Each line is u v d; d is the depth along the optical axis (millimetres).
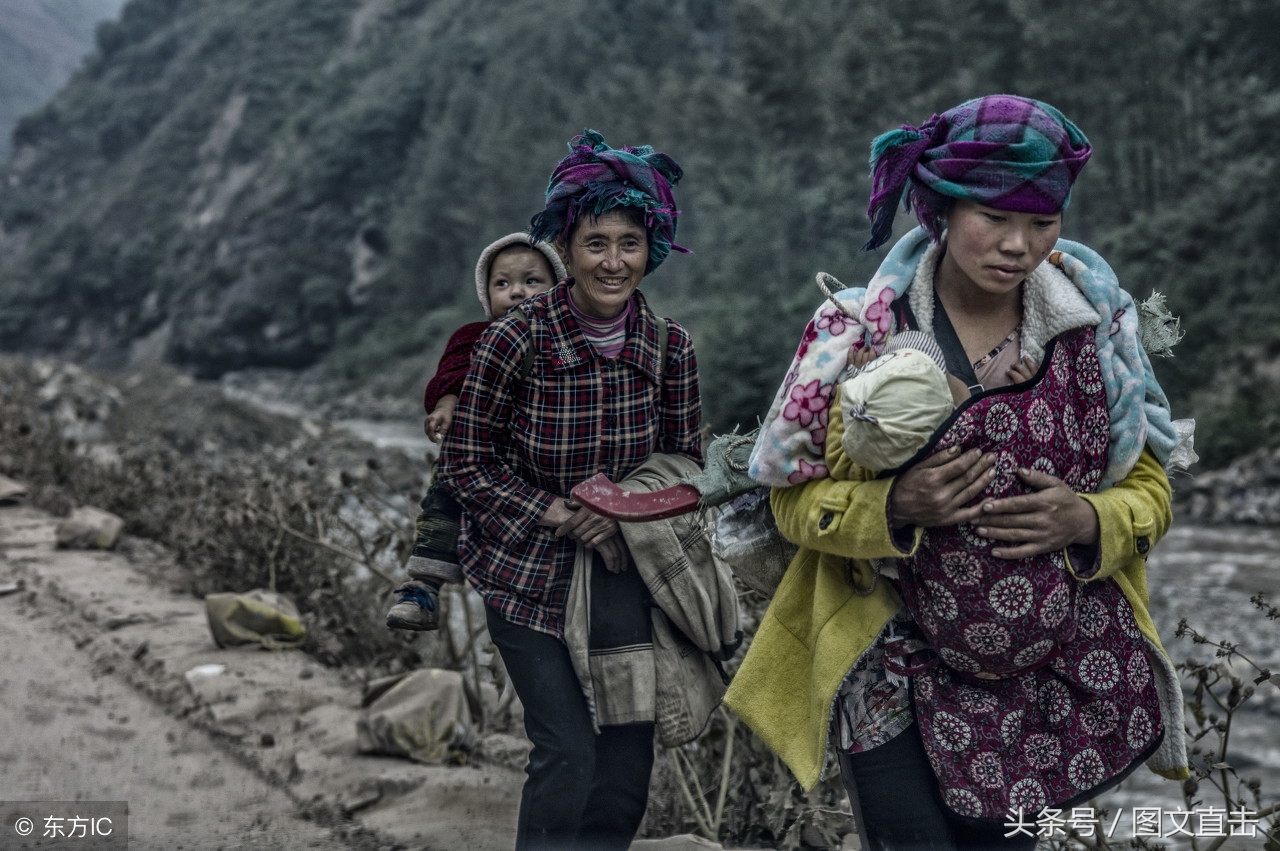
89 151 138750
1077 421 1994
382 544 5285
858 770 2064
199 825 3436
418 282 75625
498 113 75625
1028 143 1851
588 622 2533
